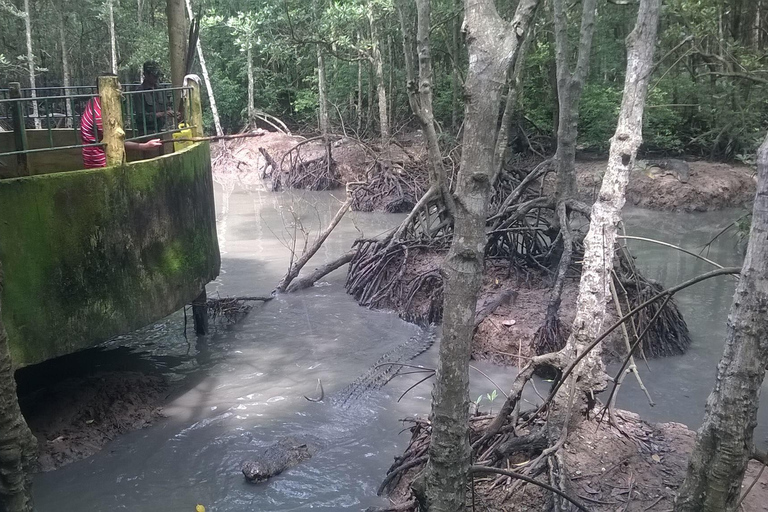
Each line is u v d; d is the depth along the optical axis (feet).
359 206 60.13
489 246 34.81
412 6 69.77
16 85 18.48
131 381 23.90
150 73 28.12
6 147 30.22
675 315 27.71
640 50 17.49
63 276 18.70
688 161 62.49
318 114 87.51
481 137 11.09
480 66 10.86
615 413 18.39
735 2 65.05
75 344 19.11
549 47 63.36
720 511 11.96
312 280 36.86
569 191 31.96
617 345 26.16
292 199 65.46
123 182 20.40
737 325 11.36
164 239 22.48
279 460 19.04
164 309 22.50
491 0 10.98
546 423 17.16
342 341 29.04
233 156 82.12
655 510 14.28
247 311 32.35
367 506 17.11
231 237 48.14
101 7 81.30
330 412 22.48
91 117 22.72
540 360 17.71
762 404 22.63
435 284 31.76
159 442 20.65
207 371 25.76
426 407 22.66
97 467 19.29
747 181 56.59
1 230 17.13
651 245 44.06
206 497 17.88
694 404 22.63
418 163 63.98
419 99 29.76
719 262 39.73
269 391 24.06
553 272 32.04
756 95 59.06
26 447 12.09
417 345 28.25
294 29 70.03
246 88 97.55
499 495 15.14
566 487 14.73
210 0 93.09
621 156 17.57
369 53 68.18
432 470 12.67
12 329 17.46
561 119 31.30
